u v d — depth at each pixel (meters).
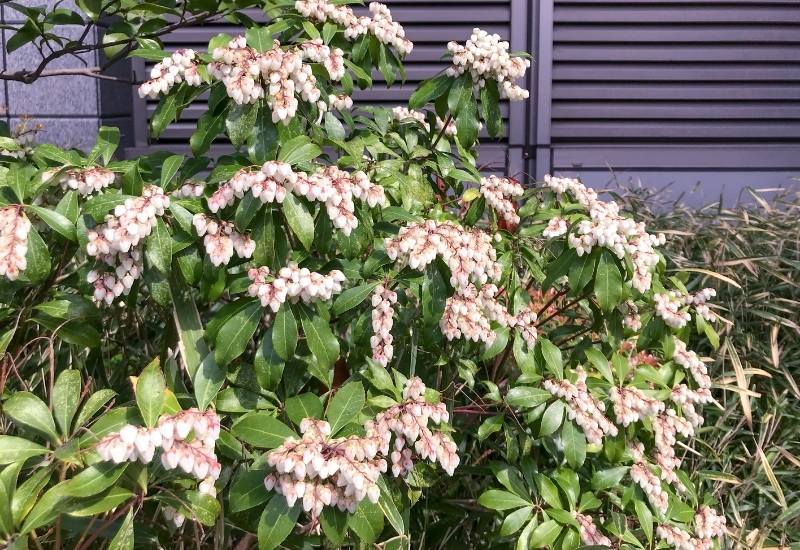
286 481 1.31
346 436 1.44
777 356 2.76
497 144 4.58
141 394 1.29
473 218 2.14
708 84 4.59
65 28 4.00
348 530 1.59
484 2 4.51
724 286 2.99
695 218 3.44
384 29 2.05
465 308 1.72
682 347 2.04
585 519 1.77
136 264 1.52
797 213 3.42
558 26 4.54
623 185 4.52
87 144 4.11
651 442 1.94
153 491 1.49
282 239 1.58
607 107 4.61
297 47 1.69
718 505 2.62
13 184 1.50
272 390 1.58
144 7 2.05
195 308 1.63
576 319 2.37
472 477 2.28
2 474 1.29
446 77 2.04
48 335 1.80
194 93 1.75
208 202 1.50
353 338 1.73
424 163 2.20
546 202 2.18
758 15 4.52
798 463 2.62
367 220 1.71
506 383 2.16
